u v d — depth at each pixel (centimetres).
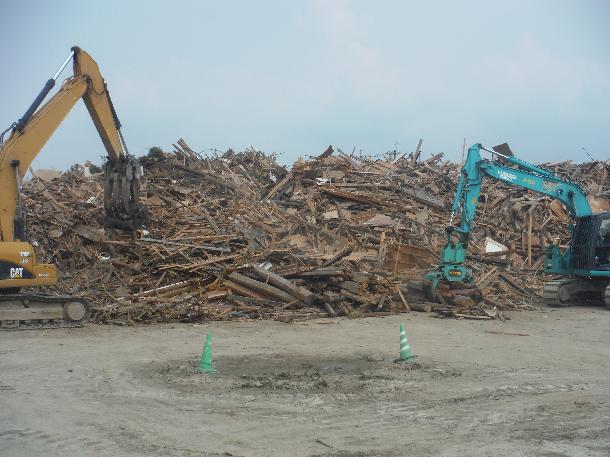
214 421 873
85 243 2406
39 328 1759
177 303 1989
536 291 2711
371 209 3228
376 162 3900
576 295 2555
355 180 3578
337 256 2400
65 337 1642
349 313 2112
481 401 992
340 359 1362
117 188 1983
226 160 3800
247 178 3581
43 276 1762
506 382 1134
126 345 1536
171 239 2388
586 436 806
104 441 777
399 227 2988
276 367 1270
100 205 2892
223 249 2333
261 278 2166
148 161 3366
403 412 924
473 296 2222
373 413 919
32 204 2800
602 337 1728
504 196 3497
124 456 723
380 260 2514
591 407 954
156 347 1512
